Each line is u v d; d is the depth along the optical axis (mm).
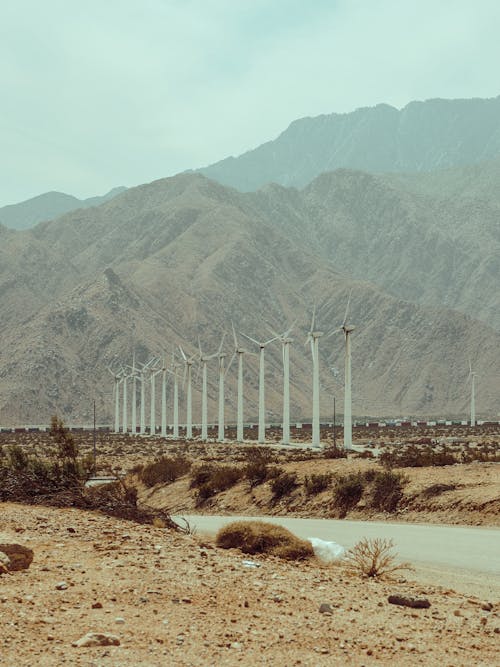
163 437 190625
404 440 148875
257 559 26828
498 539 37188
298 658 14711
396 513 47562
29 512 34594
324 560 28891
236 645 15195
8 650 14117
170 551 25906
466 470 53250
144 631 15781
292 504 54531
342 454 83875
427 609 20109
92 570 21531
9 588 18844
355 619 18078
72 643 14633
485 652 16031
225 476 63281
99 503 38938
